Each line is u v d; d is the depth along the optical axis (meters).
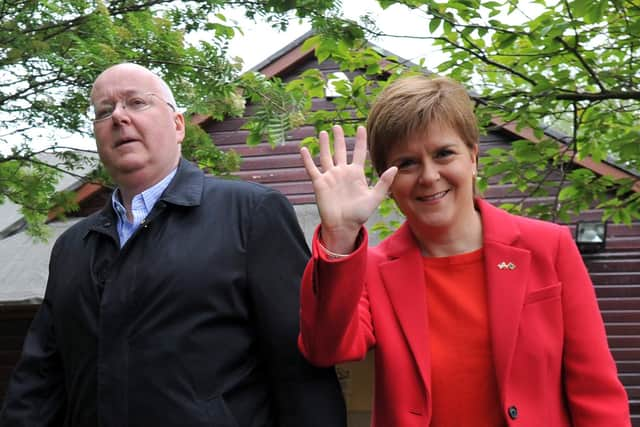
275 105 4.48
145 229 2.06
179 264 1.97
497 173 5.42
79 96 4.86
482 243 2.03
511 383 1.87
